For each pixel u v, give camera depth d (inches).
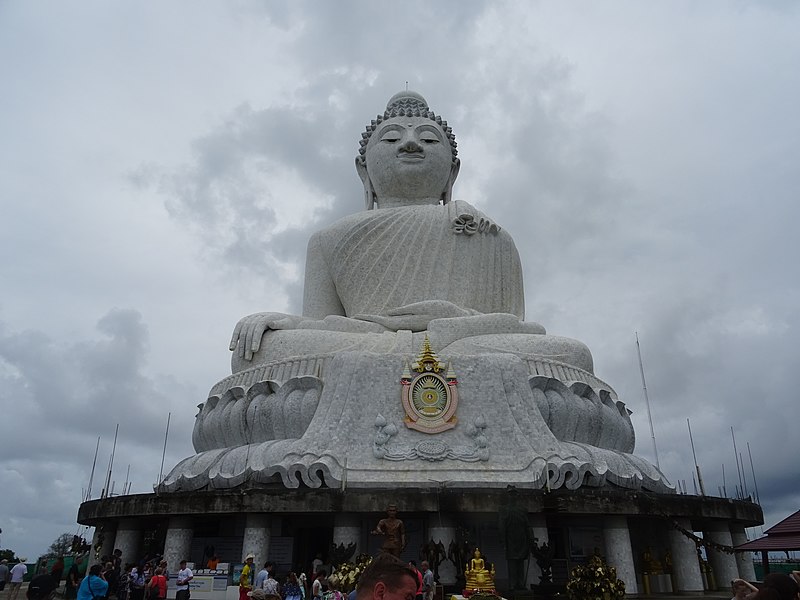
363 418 649.0
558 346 732.7
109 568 577.3
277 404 681.0
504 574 569.0
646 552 654.5
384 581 113.5
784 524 511.8
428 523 574.9
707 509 634.2
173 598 583.5
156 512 593.9
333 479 586.9
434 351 722.2
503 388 667.4
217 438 727.1
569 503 564.1
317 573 536.7
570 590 509.0
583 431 690.8
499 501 560.1
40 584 497.4
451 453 626.8
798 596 202.4
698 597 590.9
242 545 622.2
